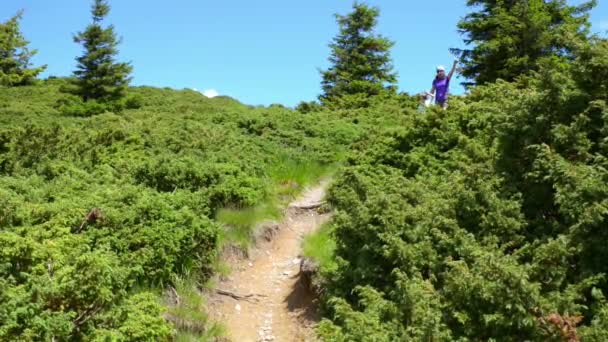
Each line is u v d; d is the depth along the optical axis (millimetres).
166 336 6215
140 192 9195
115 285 5562
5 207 6953
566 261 5379
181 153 13008
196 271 8367
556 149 6625
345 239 7543
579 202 5621
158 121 18156
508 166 7117
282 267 9500
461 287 5207
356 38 39938
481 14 24062
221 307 8062
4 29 38250
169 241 7805
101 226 7758
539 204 6582
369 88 38031
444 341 5000
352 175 10383
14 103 30703
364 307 6629
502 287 4891
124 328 5090
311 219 11547
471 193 6652
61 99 35094
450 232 6457
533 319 4742
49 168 11000
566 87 6992
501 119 7449
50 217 7461
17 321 4434
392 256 6492
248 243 9805
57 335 4602
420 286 5609
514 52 22219
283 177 13578
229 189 10633
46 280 5020
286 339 7344
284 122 18906
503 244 6020
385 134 13094
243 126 18969
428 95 16422
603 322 4598
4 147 12031
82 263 5184
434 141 11086
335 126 18516
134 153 12781
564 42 7398
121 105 35938
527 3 22031
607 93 6707
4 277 5188
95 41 39062
